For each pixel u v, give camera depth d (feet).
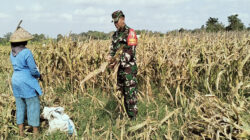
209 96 11.56
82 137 11.64
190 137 10.68
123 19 13.16
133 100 13.83
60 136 11.84
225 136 9.62
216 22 131.13
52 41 21.09
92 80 18.81
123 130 11.73
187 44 20.93
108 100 17.03
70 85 20.20
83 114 14.70
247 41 18.30
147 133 11.18
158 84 18.74
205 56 17.22
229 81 15.96
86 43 21.02
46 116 12.50
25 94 11.57
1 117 12.61
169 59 17.15
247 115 12.07
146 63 17.93
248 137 9.22
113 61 13.46
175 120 12.66
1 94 14.33
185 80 16.21
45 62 20.38
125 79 13.61
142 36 22.29
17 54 11.33
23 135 12.40
